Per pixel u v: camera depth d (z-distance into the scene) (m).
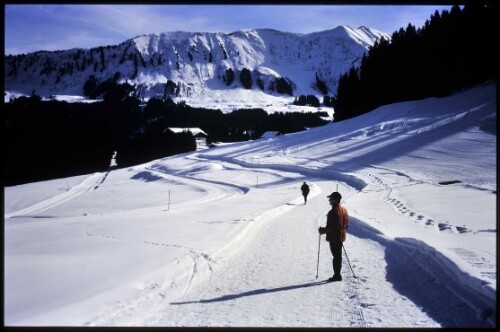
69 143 117.69
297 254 12.32
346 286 8.66
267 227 18.27
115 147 166.50
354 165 62.09
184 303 7.64
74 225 20.22
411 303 7.25
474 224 15.73
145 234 15.43
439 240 11.86
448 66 104.12
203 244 12.98
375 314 6.75
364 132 90.31
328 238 9.33
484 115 75.25
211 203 33.44
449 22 104.44
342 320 6.52
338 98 141.50
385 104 119.12
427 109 96.12
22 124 112.25
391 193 31.31
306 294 8.17
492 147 58.25
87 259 10.49
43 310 6.57
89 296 7.43
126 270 9.39
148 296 7.70
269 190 46.00
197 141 146.88
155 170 91.56
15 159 105.06
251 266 10.85
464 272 7.50
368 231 15.62
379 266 10.35
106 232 16.34
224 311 7.14
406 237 12.47
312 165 67.81
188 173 79.25
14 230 19.28
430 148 64.19
